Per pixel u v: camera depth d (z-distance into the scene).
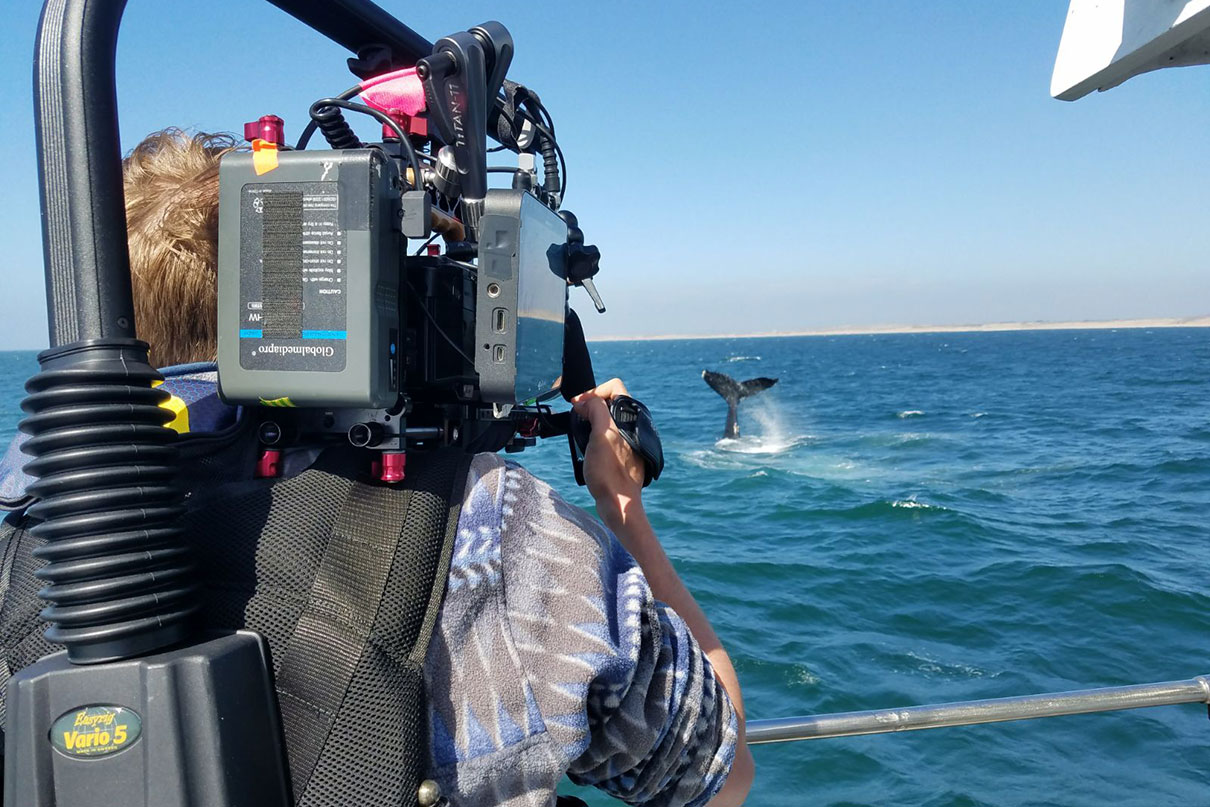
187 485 0.90
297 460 0.94
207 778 0.75
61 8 0.81
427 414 1.01
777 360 114.81
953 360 100.81
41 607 0.87
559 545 0.94
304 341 0.85
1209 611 10.17
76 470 0.76
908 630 9.66
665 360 121.88
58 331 0.80
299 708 0.82
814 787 6.27
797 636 9.42
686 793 0.98
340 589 0.85
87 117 0.80
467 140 1.09
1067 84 1.85
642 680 0.93
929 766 6.47
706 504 17.64
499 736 0.86
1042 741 6.79
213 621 0.84
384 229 0.87
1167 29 1.51
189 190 1.09
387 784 0.81
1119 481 19.58
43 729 0.75
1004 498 17.89
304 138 1.16
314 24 1.20
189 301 1.06
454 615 0.87
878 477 20.86
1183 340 168.12
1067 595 10.77
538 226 0.99
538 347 1.02
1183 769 6.38
